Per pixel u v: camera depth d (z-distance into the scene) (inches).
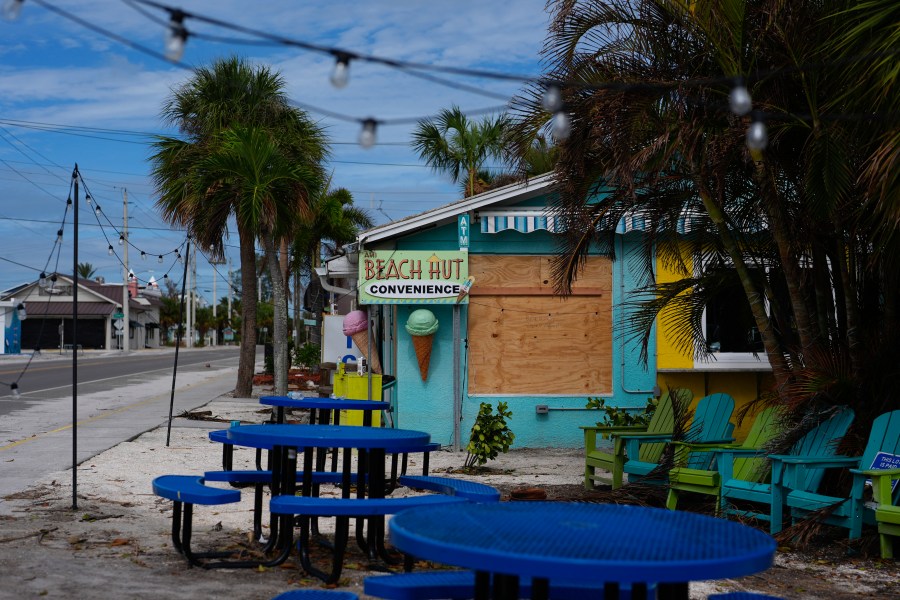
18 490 375.2
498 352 556.4
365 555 274.5
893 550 295.6
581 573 118.1
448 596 168.9
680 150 346.9
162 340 4436.5
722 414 384.2
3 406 828.6
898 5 275.4
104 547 274.7
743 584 257.0
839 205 321.7
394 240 552.1
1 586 226.5
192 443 553.0
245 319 970.1
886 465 295.1
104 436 573.3
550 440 557.3
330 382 882.1
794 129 338.0
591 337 560.4
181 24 168.7
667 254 449.4
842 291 362.6
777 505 306.2
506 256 557.3
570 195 387.2
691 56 335.9
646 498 367.9
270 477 288.0
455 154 1051.9
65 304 3181.6
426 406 552.7
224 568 252.7
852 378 331.0
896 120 280.5
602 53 349.7
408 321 543.2
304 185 655.1
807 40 316.2
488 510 155.9
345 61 185.8
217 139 780.6
